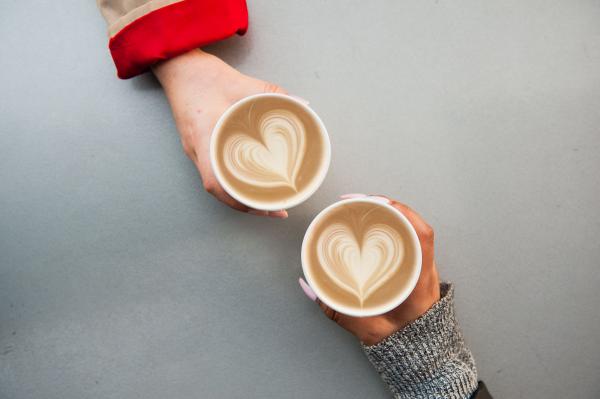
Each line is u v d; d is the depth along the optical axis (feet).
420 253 1.88
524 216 2.21
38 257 2.19
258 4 2.21
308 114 1.93
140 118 2.19
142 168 2.18
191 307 2.17
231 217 2.18
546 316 2.20
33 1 2.21
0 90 2.19
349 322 2.02
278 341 2.17
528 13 2.24
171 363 2.17
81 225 2.18
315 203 2.17
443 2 2.23
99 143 2.19
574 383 2.19
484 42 2.23
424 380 2.01
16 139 2.19
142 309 2.18
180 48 2.04
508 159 2.22
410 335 2.00
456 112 2.21
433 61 2.22
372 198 1.92
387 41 2.22
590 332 2.20
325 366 2.17
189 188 2.18
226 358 2.17
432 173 2.20
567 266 2.21
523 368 2.20
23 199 2.19
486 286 2.20
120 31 2.01
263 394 2.17
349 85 2.20
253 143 1.92
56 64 2.19
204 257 2.17
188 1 2.00
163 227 2.18
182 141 2.09
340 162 2.18
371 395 2.17
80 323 2.18
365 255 1.90
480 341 2.20
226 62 2.19
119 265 2.18
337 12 2.22
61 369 2.17
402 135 2.20
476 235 2.20
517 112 2.23
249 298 2.17
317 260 1.89
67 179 2.19
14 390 2.16
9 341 2.18
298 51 2.20
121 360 2.18
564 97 2.23
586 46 2.24
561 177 2.22
